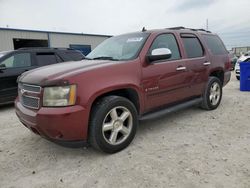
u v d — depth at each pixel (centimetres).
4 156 337
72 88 287
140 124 450
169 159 306
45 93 290
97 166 297
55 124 281
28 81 317
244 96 714
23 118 321
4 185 264
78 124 290
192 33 493
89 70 308
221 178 258
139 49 375
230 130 406
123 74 337
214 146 341
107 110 313
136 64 357
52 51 761
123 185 253
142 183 255
